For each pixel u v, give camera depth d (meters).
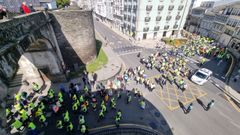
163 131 15.18
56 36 22.00
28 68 21.27
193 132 15.19
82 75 24.56
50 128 14.78
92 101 17.88
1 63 6.66
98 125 15.43
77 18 22.81
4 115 6.92
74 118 16.09
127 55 34.34
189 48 38.50
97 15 85.56
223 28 44.69
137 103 18.86
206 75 23.61
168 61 30.61
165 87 22.36
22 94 18.34
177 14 48.91
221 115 17.56
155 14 44.62
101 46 39.19
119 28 58.84
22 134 13.94
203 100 19.95
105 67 27.61
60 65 21.72
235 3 46.06
